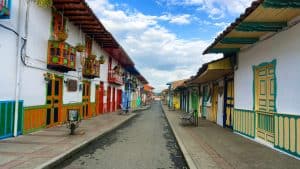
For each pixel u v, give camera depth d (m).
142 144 11.85
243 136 12.75
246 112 12.25
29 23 11.74
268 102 10.19
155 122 22.92
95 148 10.76
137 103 58.59
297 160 7.95
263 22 8.56
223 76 17.27
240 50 12.78
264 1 6.90
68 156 8.76
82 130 14.30
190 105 34.53
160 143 12.19
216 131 14.91
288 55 8.52
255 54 11.12
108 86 29.17
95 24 17.27
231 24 8.98
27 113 11.80
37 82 12.66
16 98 10.87
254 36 10.33
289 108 8.50
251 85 11.59
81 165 8.01
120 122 19.78
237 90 13.48
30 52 11.91
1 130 10.17
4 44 10.05
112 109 31.77
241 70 12.84
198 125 18.19
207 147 10.17
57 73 14.73
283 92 8.87
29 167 6.86
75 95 17.89
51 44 13.58
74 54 15.23
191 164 7.66
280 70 9.04
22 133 11.48
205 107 24.27
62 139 11.13
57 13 14.45
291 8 7.33
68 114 12.55
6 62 10.21
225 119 16.91
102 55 24.83
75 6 13.98
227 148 9.94
